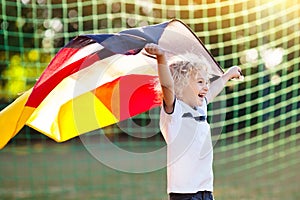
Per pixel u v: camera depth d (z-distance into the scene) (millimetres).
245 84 34594
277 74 33562
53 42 40625
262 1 31844
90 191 23172
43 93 9523
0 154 34938
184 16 34562
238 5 32406
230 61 35031
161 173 27469
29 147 37875
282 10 31859
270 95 34062
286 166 29891
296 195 22141
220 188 23750
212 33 32656
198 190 9891
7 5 40156
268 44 33281
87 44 9219
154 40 9016
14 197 21734
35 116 10453
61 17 41531
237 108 33312
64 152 36094
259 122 35750
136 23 39406
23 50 39281
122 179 26000
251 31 34719
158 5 34906
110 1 35750
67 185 24625
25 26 41125
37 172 28531
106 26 40375
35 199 21406
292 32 33562
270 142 36781
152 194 22438
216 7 31375
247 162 31688
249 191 23047
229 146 36875
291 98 34562
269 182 25234
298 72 33312
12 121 9688
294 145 35969
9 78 39312
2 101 38969
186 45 9820
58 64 9328
